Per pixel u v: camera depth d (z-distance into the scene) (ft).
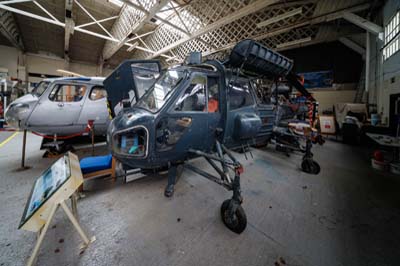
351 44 24.00
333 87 26.84
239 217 4.99
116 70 7.89
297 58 29.89
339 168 10.61
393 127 13.79
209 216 5.87
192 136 6.38
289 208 6.41
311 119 16.38
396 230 5.26
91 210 6.00
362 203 6.73
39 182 4.82
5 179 8.03
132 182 8.23
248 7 15.34
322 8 17.19
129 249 4.45
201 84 6.81
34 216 3.65
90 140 15.33
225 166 6.03
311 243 4.76
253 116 8.20
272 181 8.72
